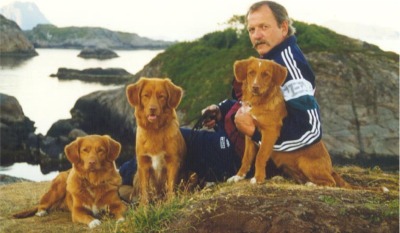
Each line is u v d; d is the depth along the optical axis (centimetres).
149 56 13512
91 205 641
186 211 543
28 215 688
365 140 2152
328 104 2211
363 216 513
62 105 3941
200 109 2475
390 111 2216
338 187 584
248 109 579
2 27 11856
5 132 2516
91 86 5506
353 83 2283
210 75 2714
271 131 573
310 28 2894
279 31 616
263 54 624
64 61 9994
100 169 636
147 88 608
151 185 632
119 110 2830
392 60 2467
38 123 3117
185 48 3147
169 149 616
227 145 664
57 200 691
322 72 2309
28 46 12094
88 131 2930
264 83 562
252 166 626
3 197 812
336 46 2752
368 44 2945
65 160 2292
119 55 13662
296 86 581
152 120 599
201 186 669
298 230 498
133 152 2581
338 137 2145
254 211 519
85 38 19962
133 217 566
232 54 2839
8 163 2288
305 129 575
